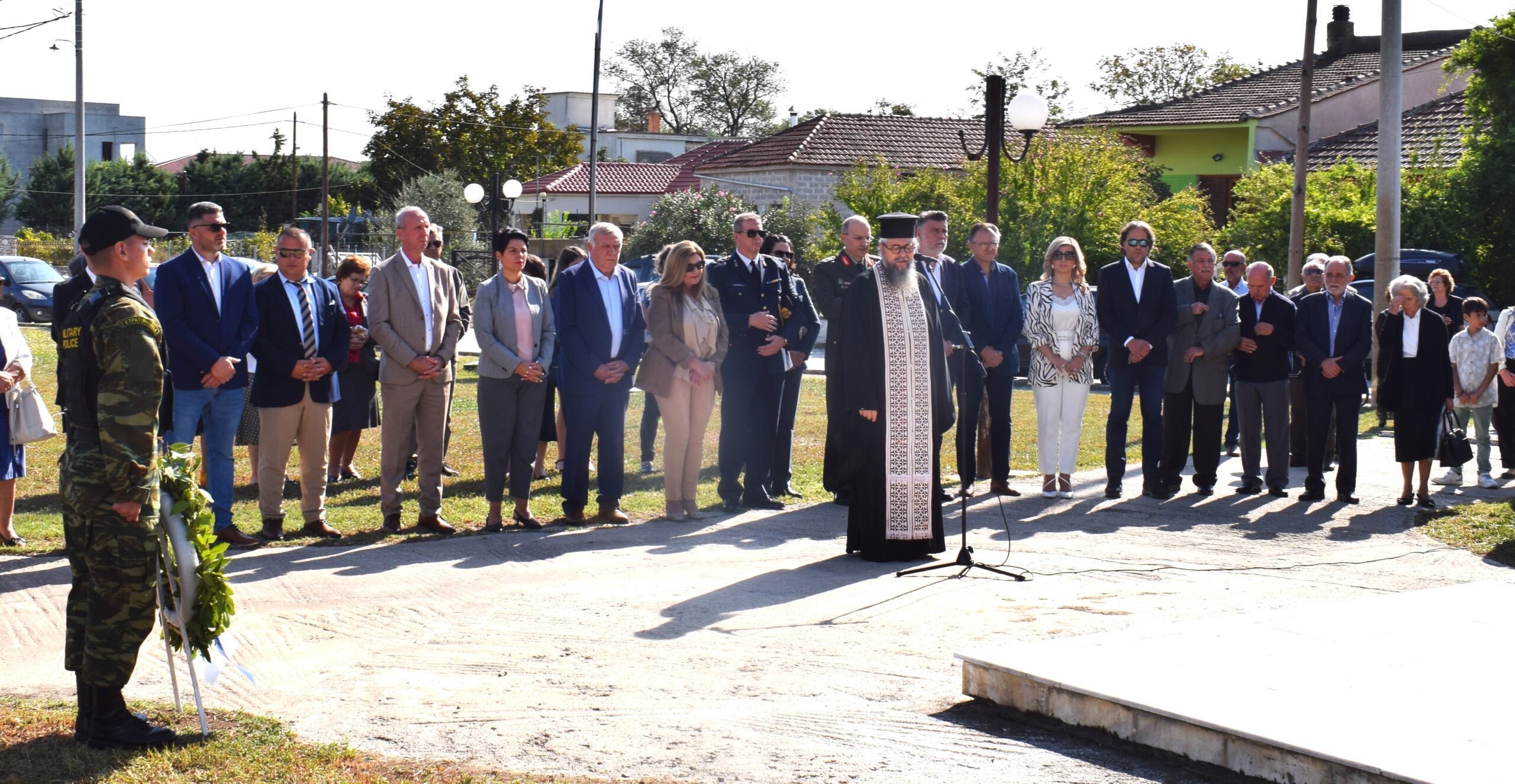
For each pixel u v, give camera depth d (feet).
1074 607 21.24
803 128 124.16
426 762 14.17
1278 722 13.97
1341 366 31.71
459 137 185.26
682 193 114.93
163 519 14.62
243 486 32.45
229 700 16.52
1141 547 26.53
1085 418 50.83
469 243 148.97
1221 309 32.86
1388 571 24.50
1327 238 73.77
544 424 34.32
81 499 14.20
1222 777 13.84
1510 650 17.04
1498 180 73.82
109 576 14.25
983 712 16.17
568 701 16.46
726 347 29.50
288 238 25.63
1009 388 32.73
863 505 25.03
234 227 211.82
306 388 25.94
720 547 26.12
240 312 25.03
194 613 14.90
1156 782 13.78
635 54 273.33
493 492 27.35
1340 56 123.65
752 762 14.28
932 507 25.11
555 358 34.09
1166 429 33.45
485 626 19.98
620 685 17.10
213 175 212.84
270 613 20.52
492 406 27.17
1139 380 32.65
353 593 21.81
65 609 20.51
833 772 13.98
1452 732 13.65
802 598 21.81
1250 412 33.27
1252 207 81.35
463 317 29.99
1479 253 74.49
